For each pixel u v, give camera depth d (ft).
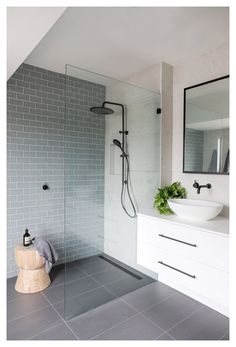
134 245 8.06
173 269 6.25
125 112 7.77
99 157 7.44
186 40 6.48
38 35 4.57
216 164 6.78
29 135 8.13
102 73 8.75
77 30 5.92
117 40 6.48
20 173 7.97
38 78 8.26
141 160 8.04
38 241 7.25
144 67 8.23
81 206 7.22
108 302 6.54
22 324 5.58
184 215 6.27
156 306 6.36
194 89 7.36
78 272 6.97
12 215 7.88
